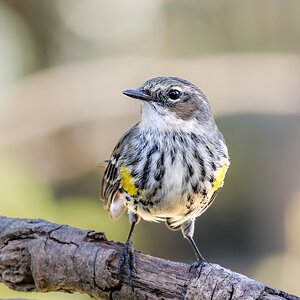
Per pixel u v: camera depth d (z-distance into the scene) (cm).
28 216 988
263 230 1602
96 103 1672
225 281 571
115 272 601
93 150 1666
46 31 1778
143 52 1859
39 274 623
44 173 1612
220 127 1662
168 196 696
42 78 1652
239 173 1628
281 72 1695
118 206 759
